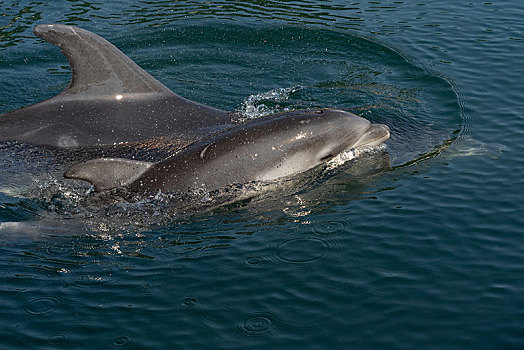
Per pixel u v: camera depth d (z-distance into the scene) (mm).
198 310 6355
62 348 5906
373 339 5938
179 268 6996
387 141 9688
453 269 6875
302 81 12438
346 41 13898
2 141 9094
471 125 10320
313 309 6328
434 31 14219
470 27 14367
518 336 5906
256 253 7207
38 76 12695
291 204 8180
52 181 8523
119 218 7898
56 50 13766
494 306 6305
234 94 11898
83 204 8117
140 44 13938
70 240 7566
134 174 8070
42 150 8961
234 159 8305
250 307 6379
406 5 15836
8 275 6918
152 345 5922
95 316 6309
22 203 8234
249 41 14086
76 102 9555
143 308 6402
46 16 15180
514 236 7422
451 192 8359
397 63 12953
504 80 11898
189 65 13141
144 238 7582
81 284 6785
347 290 6578
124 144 9039
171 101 9781
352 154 9117
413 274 6809
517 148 9484
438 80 12031
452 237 7418
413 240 7375
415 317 6191
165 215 7926
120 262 7141
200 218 7938
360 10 15594
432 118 10664
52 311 6379
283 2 16219
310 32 14312
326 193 8391
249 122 8852
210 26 14656
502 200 8148
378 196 8305
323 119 8797
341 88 12047
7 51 13562
